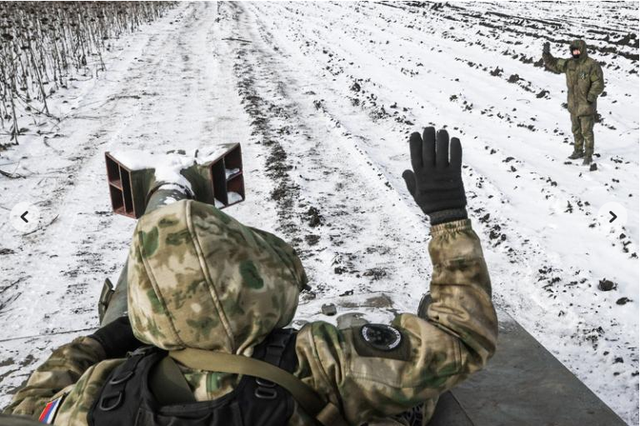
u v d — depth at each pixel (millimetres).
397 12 24750
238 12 29953
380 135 9383
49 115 10641
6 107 10586
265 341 1262
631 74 12070
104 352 1708
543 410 2139
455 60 14602
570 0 24359
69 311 4711
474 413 2137
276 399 1174
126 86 13133
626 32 16266
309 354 1232
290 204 6660
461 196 1348
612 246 5570
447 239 1333
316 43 18641
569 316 4570
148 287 1204
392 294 3104
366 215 6414
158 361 1271
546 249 5570
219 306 1184
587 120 7469
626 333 4332
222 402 1156
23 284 5121
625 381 3836
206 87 13023
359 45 17641
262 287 1234
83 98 12016
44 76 13664
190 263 1186
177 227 1211
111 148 8797
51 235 6016
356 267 5316
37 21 18906
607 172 7402
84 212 6555
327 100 11586
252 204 6719
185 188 2436
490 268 5371
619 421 2064
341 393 1213
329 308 2852
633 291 4848
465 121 9789
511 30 17922
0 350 2730
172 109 11141
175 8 32875
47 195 7020
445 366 1236
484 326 1284
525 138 8836
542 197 6715
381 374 1217
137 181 2488
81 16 19391
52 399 1430
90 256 5609
